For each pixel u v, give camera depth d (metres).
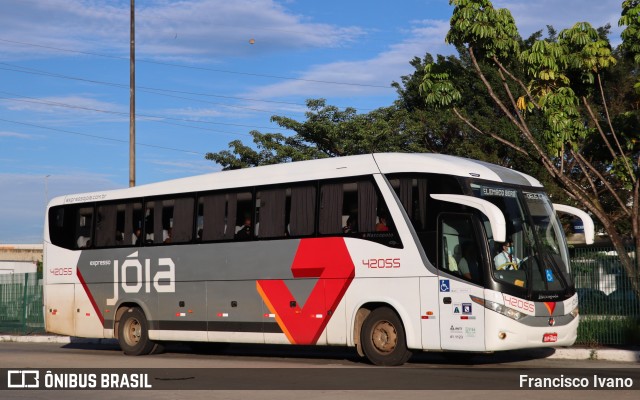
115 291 20.50
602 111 37.25
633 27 19.69
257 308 17.67
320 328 16.61
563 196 35.50
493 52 19.61
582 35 19.98
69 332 21.42
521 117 20.47
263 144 39.19
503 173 15.84
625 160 20.09
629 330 18.17
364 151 37.34
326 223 16.75
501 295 14.51
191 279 18.95
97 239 21.14
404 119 38.06
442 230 15.19
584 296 18.84
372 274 15.93
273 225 17.62
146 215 20.19
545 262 15.30
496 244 14.78
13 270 53.38
